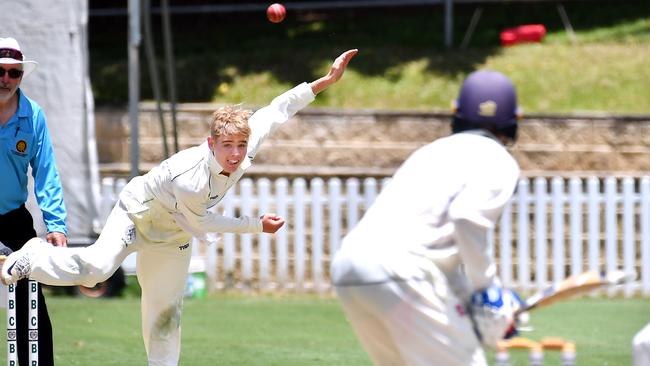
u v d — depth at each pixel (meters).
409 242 15.48
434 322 15.29
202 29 64.56
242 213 43.19
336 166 49.09
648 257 42.47
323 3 63.16
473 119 16.11
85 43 40.91
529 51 57.56
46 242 21.44
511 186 15.34
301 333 33.03
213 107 50.12
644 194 42.44
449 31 57.91
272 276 43.78
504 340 15.78
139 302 38.69
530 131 48.56
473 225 14.95
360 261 15.54
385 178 48.50
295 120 49.31
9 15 40.44
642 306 39.41
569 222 43.69
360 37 60.72
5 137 22.19
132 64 40.94
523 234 42.78
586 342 31.52
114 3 68.06
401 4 61.75
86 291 38.06
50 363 22.62
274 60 57.47
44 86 40.50
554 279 42.75
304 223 42.91
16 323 22.25
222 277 44.00
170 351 22.20
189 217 20.59
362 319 15.88
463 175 15.43
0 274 20.58
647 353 16.75
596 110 51.62
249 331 33.31
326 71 55.91
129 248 21.14
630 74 54.59
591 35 59.91
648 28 60.34
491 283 15.38
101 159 50.03
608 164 48.28
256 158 49.34
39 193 23.00
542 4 63.75
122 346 29.98
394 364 16.27
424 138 48.91
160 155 49.62
